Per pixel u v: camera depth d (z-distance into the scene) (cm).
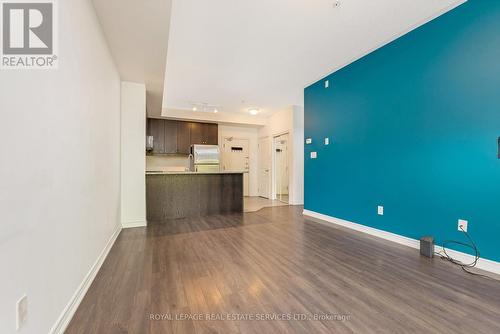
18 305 97
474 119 229
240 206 518
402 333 136
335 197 405
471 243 232
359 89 356
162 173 443
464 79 236
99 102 227
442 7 243
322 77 428
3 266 89
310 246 288
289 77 428
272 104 611
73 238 158
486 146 221
